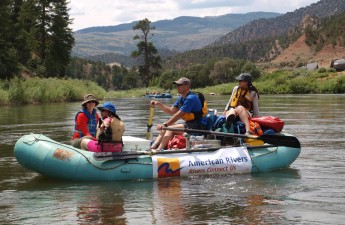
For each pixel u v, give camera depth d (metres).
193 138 9.34
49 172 8.47
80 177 8.42
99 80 180.25
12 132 16.44
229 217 6.52
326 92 64.69
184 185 8.19
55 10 68.25
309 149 12.07
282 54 176.88
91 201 7.30
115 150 8.62
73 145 9.23
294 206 7.03
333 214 6.66
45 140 8.71
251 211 6.79
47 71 67.31
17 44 57.44
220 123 9.66
